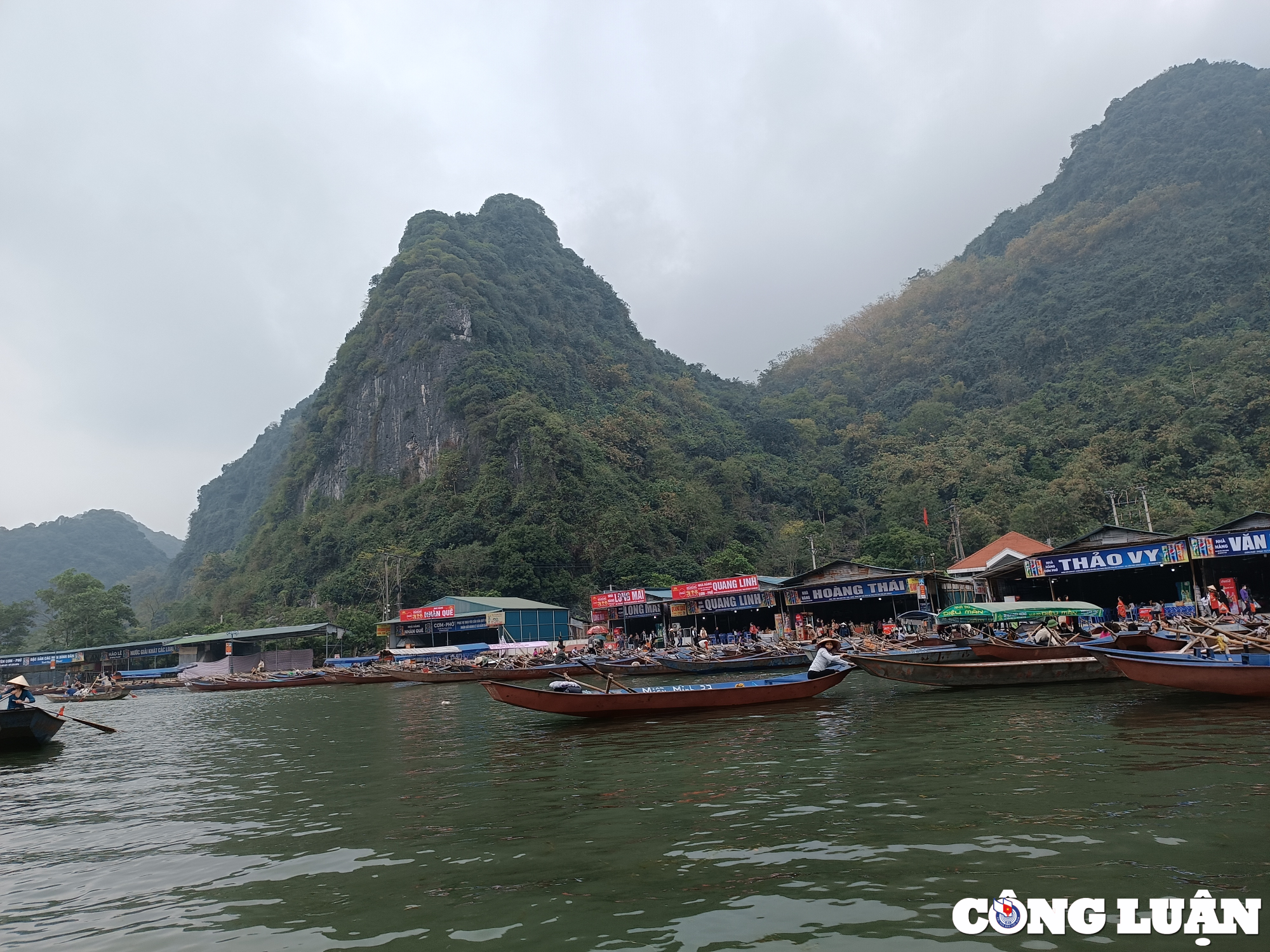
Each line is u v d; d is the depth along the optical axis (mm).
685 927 5895
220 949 6152
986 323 149250
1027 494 90812
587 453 98188
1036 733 13289
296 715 28797
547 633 64938
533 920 6219
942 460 109750
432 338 112062
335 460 116375
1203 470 84062
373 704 31125
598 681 31047
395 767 14414
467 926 6195
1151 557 32562
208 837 9938
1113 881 6367
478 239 142250
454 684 40312
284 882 7750
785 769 11477
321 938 6191
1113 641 19328
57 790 14828
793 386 174625
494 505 90250
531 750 15023
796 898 6324
